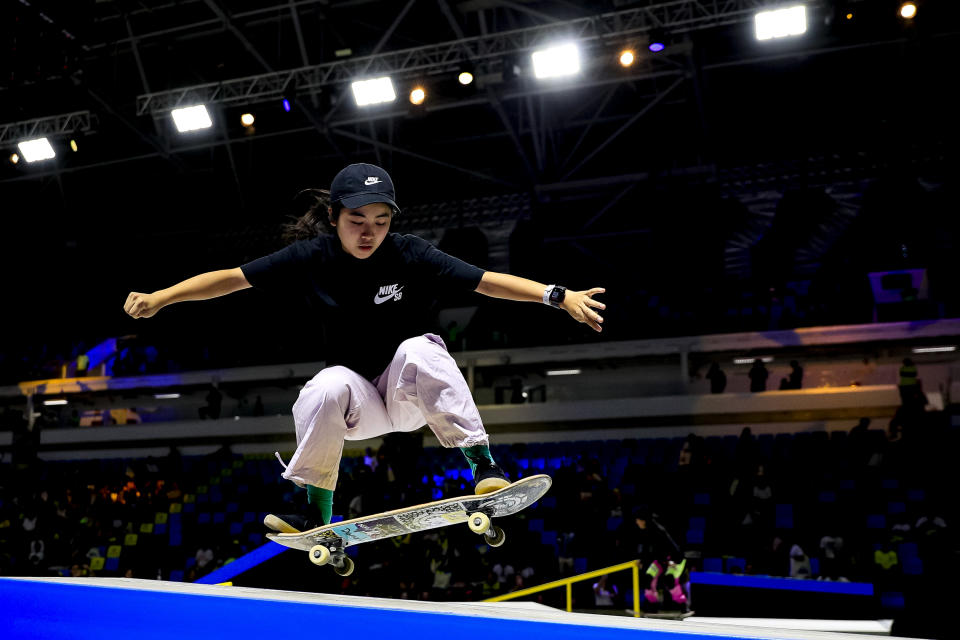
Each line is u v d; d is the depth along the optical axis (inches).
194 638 67.6
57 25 693.3
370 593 560.1
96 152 885.2
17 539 776.9
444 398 119.6
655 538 481.1
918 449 623.8
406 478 684.1
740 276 864.9
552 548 582.6
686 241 877.2
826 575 527.5
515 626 68.2
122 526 768.3
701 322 806.5
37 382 975.6
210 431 902.4
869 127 848.9
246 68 832.3
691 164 900.0
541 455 794.2
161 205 1011.3
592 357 819.4
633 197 911.7
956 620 349.1
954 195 794.2
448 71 668.1
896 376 776.9
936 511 574.9
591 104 871.7
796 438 712.4
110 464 908.0
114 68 757.9
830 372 799.1
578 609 545.3
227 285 127.1
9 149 767.1
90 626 70.5
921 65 778.8
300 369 885.8
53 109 791.1
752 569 537.6
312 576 220.5
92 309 1008.2
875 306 754.8
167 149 838.5
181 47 804.6
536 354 839.7
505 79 652.7
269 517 126.0
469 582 575.2
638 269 905.5
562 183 915.4
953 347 724.0
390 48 795.4
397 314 129.1
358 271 128.5
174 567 700.7
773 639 67.1
